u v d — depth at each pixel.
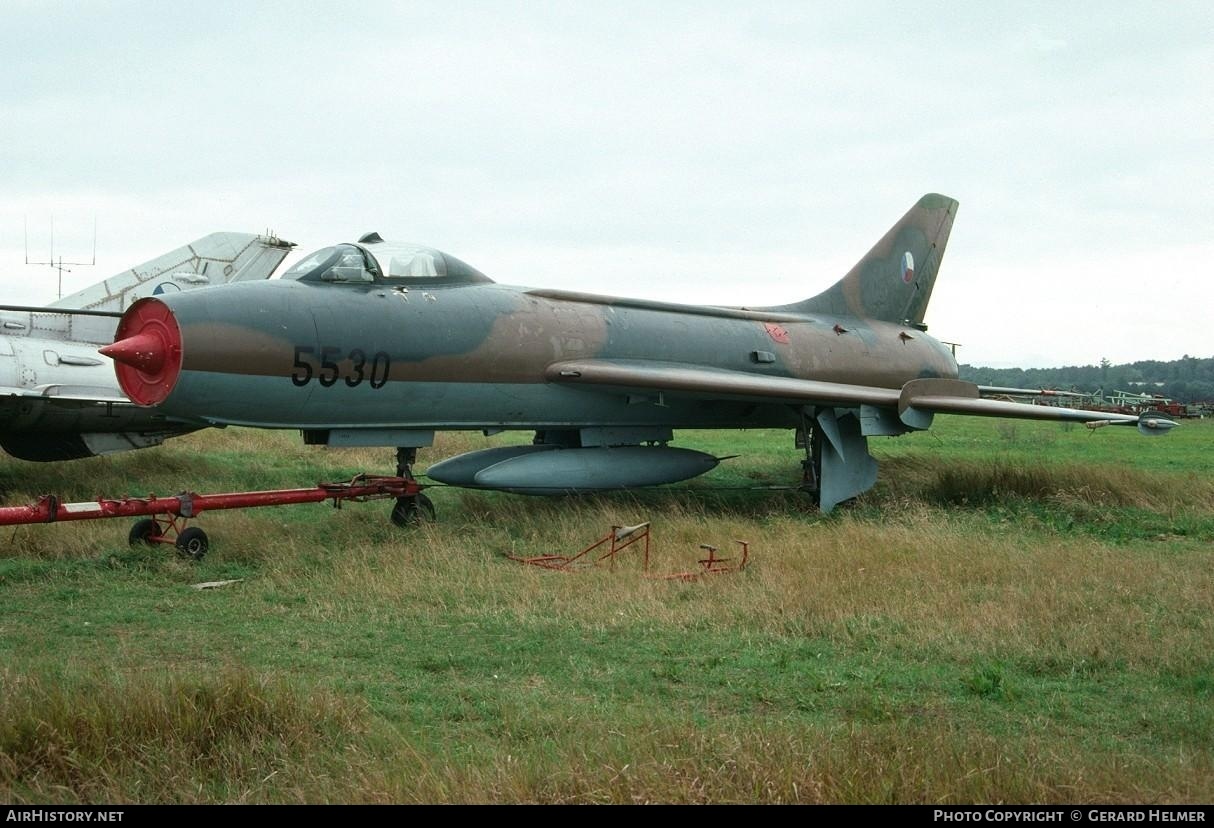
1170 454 29.89
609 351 16.28
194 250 21.27
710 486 19.33
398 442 14.64
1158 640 8.13
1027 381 136.88
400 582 10.23
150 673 6.69
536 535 13.34
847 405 16.16
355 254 14.27
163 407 12.51
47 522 10.87
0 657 7.48
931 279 23.17
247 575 10.98
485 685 7.08
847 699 6.83
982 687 6.97
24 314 17.72
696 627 8.70
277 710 5.82
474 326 14.66
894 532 12.73
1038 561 11.05
